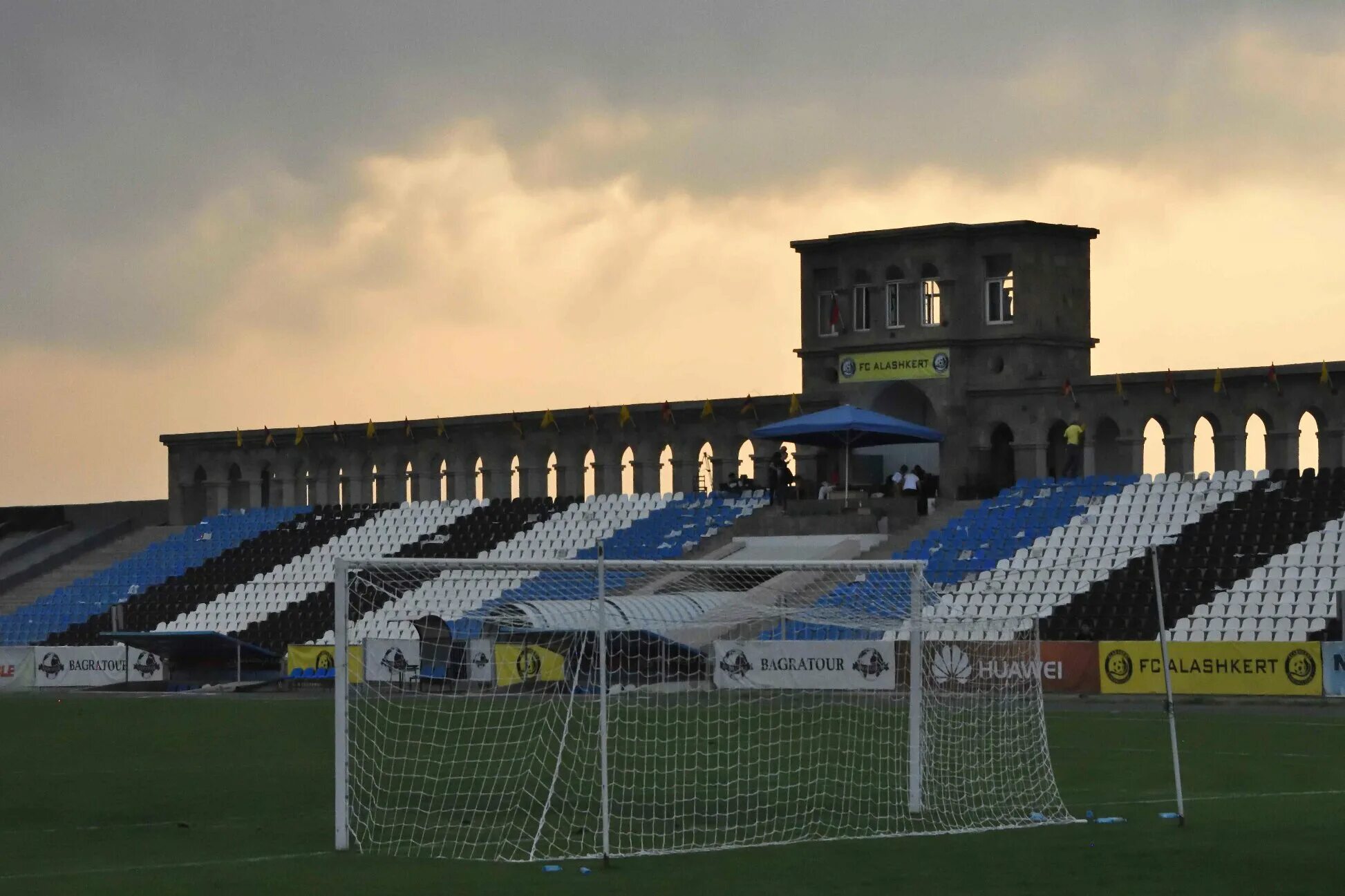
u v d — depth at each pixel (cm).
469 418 11256
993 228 9394
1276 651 6650
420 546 10738
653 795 4209
